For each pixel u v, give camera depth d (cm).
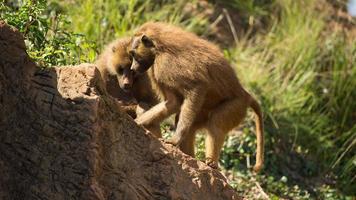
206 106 1241
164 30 1250
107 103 936
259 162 1367
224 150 1811
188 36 1247
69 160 895
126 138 957
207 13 2306
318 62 2198
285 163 1909
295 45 2211
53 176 895
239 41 2289
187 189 995
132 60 1283
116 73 1300
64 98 910
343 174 1934
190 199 991
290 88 2081
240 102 1264
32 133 910
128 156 952
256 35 2320
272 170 1859
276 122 1984
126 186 934
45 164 899
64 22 1443
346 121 2094
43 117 910
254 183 1731
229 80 1245
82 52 1480
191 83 1199
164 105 1208
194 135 1252
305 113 2056
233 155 1820
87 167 889
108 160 929
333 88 2119
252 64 2122
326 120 2062
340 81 2130
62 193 890
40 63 991
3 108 910
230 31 2298
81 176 889
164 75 1212
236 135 1870
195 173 1011
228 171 1759
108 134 931
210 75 1217
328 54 2219
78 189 887
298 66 2150
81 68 927
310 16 2372
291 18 2323
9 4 1391
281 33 2300
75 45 1350
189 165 1014
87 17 1884
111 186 924
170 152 995
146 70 1261
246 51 2191
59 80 921
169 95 1218
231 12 2378
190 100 1199
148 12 2166
